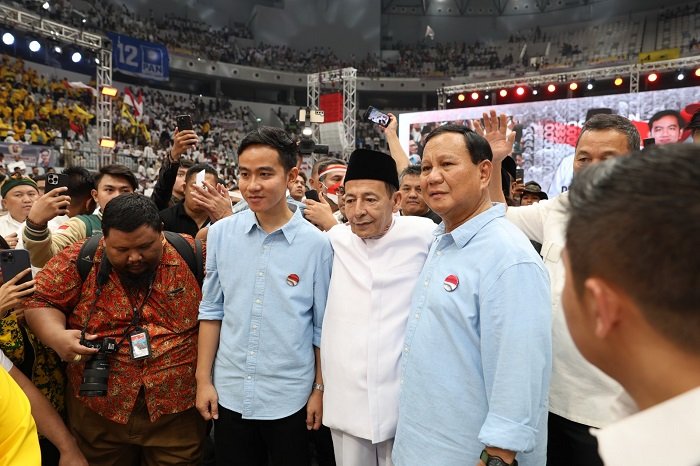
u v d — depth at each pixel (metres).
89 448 1.92
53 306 1.84
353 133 11.92
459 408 1.33
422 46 24.36
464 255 1.39
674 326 0.46
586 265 0.51
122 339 1.85
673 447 0.46
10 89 12.91
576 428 1.60
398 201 1.83
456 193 1.40
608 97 10.47
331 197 3.69
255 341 1.81
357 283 1.73
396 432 1.48
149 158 13.38
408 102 23.52
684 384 0.47
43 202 2.14
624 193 0.48
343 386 1.68
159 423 1.91
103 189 2.96
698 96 9.66
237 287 1.86
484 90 12.70
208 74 20.08
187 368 1.93
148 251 1.78
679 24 20.12
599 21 22.30
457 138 1.42
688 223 0.44
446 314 1.36
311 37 23.59
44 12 13.98
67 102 14.02
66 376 2.11
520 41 23.22
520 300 1.24
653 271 0.45
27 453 1.05
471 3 24.56
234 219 1.97
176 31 20.66
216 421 1.87
